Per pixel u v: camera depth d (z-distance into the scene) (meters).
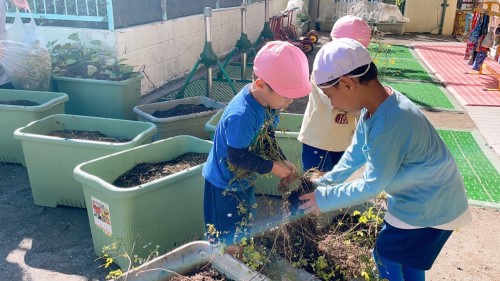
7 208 3.77
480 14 8.89
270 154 2.43
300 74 2.15
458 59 10.34
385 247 2.16
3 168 4.52
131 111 5.52
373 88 1.89
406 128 1.85
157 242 3.03
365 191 1.95
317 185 2.42
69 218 3.65
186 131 4.75
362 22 2.89
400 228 2.08
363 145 2.18
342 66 1.82
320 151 3.11
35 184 3.74
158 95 7.09
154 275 2.43
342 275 2.39
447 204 2.01
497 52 9.02
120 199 2.72
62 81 5.39
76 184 3.65
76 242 3.35
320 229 2.69
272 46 2.19
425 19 14.65
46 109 4.43
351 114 2.97
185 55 8.43
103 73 5.48
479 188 4.26
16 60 5.11
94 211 3.00
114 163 3.23
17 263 3.09
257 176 2.81
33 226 3.53
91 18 6.34
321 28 14.95
